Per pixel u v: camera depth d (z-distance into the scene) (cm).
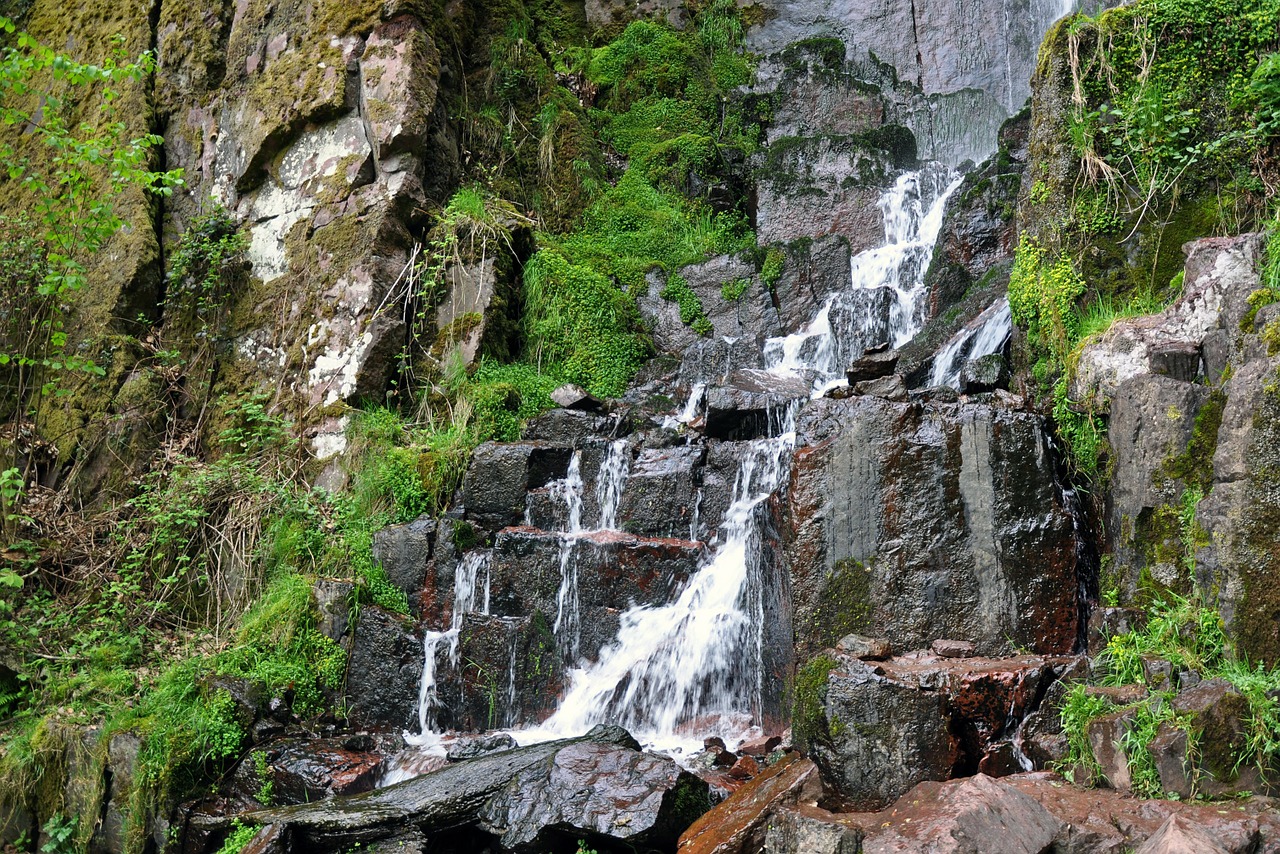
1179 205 714
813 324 1041
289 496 895
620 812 550
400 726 758
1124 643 546
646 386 1005
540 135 1200
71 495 980
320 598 793
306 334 998
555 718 739
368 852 594
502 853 580
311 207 1041
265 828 606
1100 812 455
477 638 760
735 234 1198
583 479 844
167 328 1060
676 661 724
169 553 907
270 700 742
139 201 1084
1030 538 629
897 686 528
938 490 640
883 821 472
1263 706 461
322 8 1087
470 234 1016
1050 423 684
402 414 972
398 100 1021
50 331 1052
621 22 1404
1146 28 738
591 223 1167
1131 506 593
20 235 1077
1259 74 700
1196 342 604
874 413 658
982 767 522
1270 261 596
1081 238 729
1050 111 754
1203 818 433
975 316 872
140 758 691
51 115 1177
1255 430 516
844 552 643
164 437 1011
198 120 1129
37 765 736
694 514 796
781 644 698
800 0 1386
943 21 1334
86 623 878
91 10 1216
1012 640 615
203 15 1146
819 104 1288
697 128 1286
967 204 982
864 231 1124
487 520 844
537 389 964
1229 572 515
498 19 1224
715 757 636
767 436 848
